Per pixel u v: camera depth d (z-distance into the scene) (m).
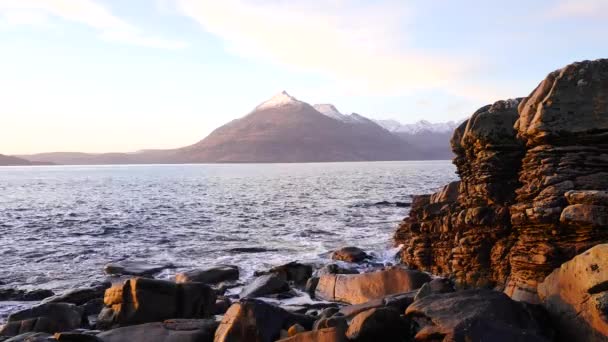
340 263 25.42
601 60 14.09
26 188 101.81
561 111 13.79
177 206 59.56
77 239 34.72
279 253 29.48
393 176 140.88
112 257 28.47
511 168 17.08
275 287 19.86
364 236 35.25
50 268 25.77
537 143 14.34
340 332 10.77
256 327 11.83
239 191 88.31
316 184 108.56
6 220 45.06
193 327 13.21
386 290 17.48
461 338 9.51
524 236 14.03
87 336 11.89
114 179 155.88
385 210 52.09
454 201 21.88
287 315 12.63
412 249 22.17
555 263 12.91
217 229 39.50
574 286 10.66
